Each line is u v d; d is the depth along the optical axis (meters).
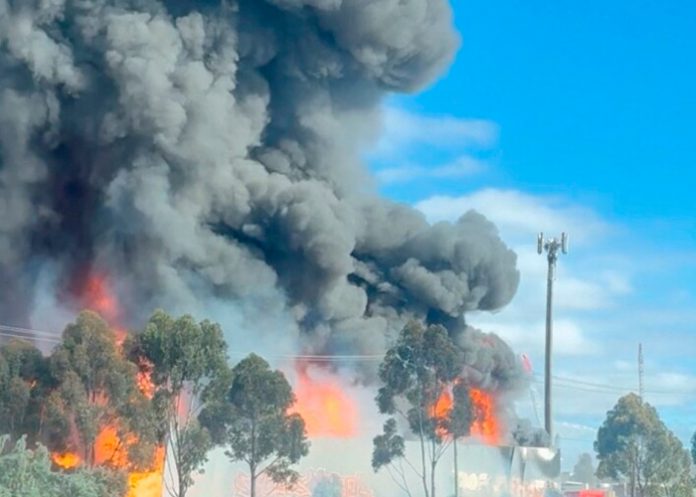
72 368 49.69
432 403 64.75
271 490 62.00
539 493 72.38
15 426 49.00
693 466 90.88
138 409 50.47
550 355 83.31
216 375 54.50
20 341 52.00
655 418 86.44
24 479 40.56
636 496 83.12
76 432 48.59
